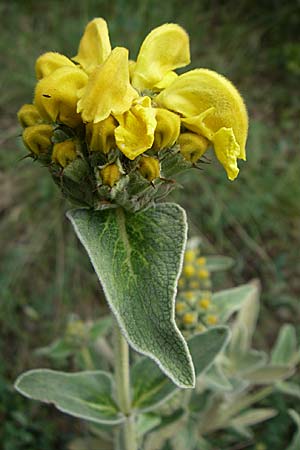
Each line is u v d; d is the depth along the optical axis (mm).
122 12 530
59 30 532
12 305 403
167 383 246
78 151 167
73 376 240
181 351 157
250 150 475
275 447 366
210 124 175
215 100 172
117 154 164
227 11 559
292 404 380
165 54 187
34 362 391
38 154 174
